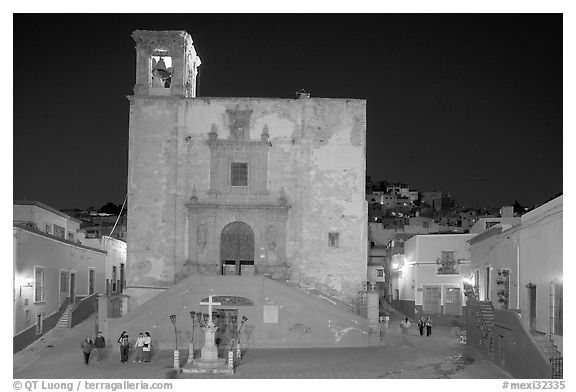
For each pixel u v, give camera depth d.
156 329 37.84
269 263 42.75
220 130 43.50
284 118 43.62
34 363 33.88
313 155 43.41
